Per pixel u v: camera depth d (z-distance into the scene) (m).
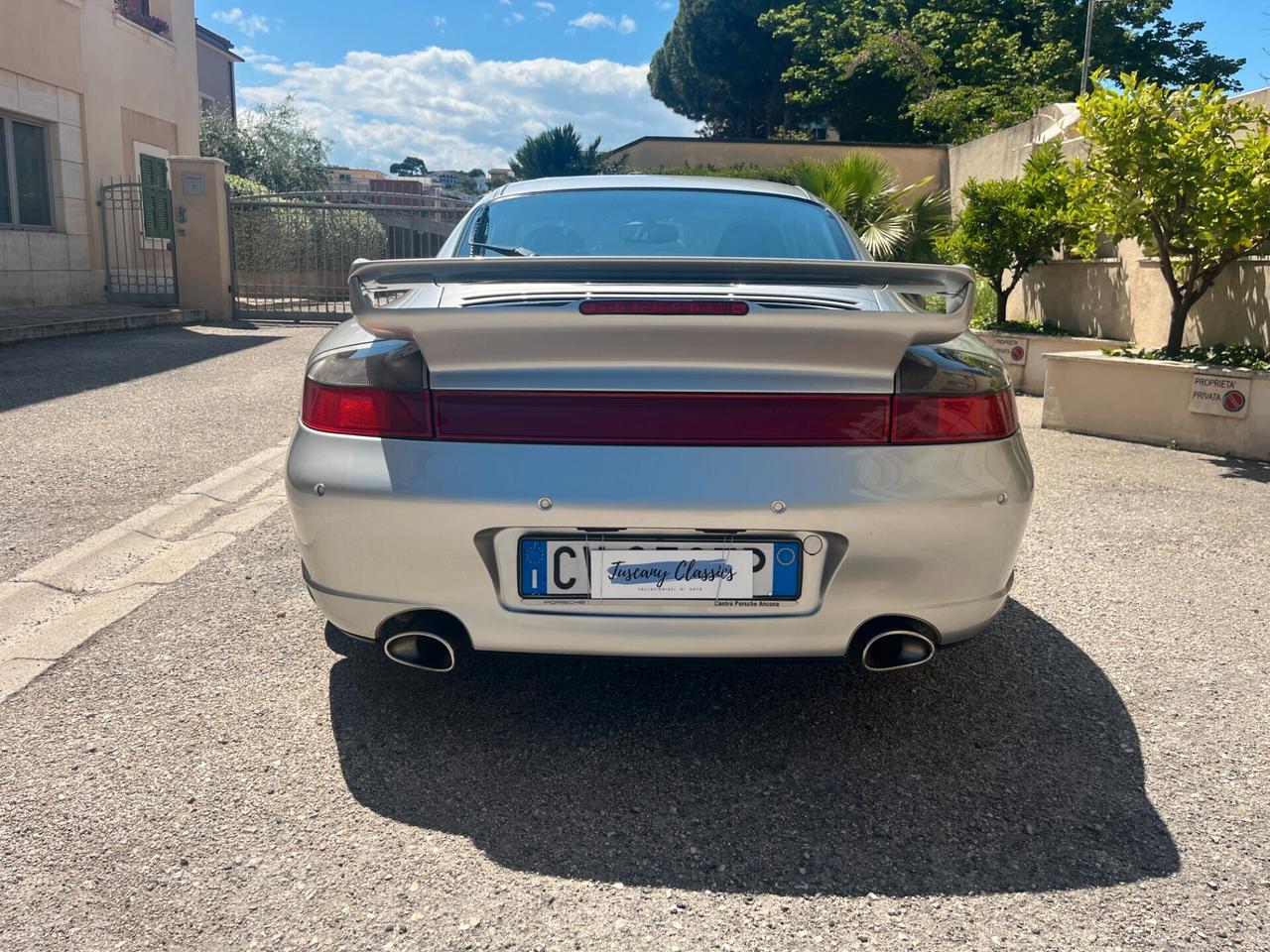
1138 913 1.92
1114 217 6.96
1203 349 7.26
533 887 1.97
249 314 15.51
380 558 2.22
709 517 2.12
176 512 4.48
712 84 43.56
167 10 16.92
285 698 2.75
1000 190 10.11
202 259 14.46
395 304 2.53
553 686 2.86
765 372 2.14
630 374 2.14
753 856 2.09
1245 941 1.84
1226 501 5.19
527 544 2.19
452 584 2.20
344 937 1.82
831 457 2.14
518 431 2.14
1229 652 3.20
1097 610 3.57
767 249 3.01
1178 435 6.72
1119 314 9.44
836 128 35.56
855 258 2.99
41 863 2.01
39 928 1.82
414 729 2.60
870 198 14.91
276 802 2.24
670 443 2.13
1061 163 10.14
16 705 2.68
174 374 8.66
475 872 2.02
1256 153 6.39
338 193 15.43
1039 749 2.55
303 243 18.98
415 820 2.19
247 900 1.91
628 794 2.31
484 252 2.97
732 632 2.21
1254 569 4.04
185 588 3.58
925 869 2.05
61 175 13.54
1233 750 2.56
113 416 6.63
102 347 10.45
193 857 2.04
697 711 2.73
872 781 2.38
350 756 2.45
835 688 2.88
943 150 23.70
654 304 2.03
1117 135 6.71
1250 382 6.30
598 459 2.13
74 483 4.91
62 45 13.45
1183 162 6.54
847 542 2.16
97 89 14.41
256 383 8.26
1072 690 2.90
